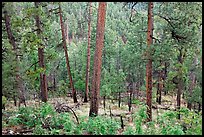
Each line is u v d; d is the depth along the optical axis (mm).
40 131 9820
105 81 24938
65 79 33531
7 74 10398
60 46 22719
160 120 10672
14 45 13219
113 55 30188
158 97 28047
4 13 12836
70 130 9891
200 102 18359
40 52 17609
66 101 24703
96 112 13445
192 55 19578
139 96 29312
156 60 14203
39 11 14641
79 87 28391
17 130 10273
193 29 15961
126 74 28188
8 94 10844
